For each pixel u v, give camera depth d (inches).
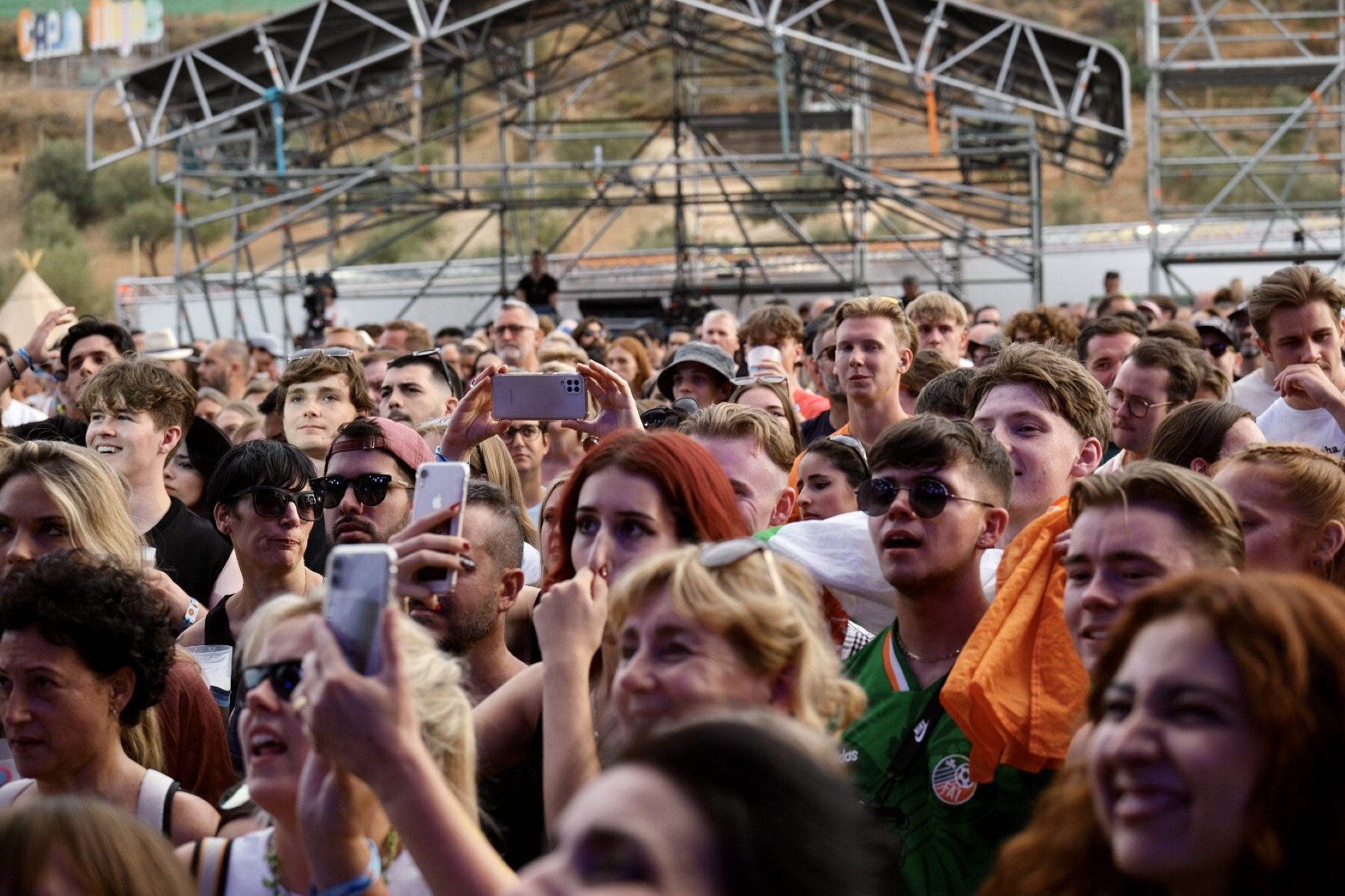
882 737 167.6
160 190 2605.8
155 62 885.2
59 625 161.9
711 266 1056.2
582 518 161.0
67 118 2738.7
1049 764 157.9
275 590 235.8
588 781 143.3
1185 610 97.0
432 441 263.6
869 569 195.9
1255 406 323.9
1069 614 148.7
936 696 167.2
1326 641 94.6
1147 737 94.4
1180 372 265.7
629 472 159.8
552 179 1790.1
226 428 386.3
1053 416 208.4
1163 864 92.9
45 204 2536.9
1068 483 209.2
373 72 954.7
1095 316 536.7
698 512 159.5
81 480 216.8
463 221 1984.5
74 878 117.6
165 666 170.6
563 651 150.0
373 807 120.8
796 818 70.4
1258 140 1988.2
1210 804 92.5
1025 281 978.1
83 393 281.6
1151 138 910.4
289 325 979.9
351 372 316.2
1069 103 932.0
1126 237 1045.2
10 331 1119.6
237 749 201.5
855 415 305.7
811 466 234.7
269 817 145.0
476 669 191.2
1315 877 92.2
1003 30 850.1
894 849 154.3
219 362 516.7
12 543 212.1
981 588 175.5
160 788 163.9
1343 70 884.6
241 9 1678.2
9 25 2726.4
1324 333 288.2
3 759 187.8
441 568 149.6
